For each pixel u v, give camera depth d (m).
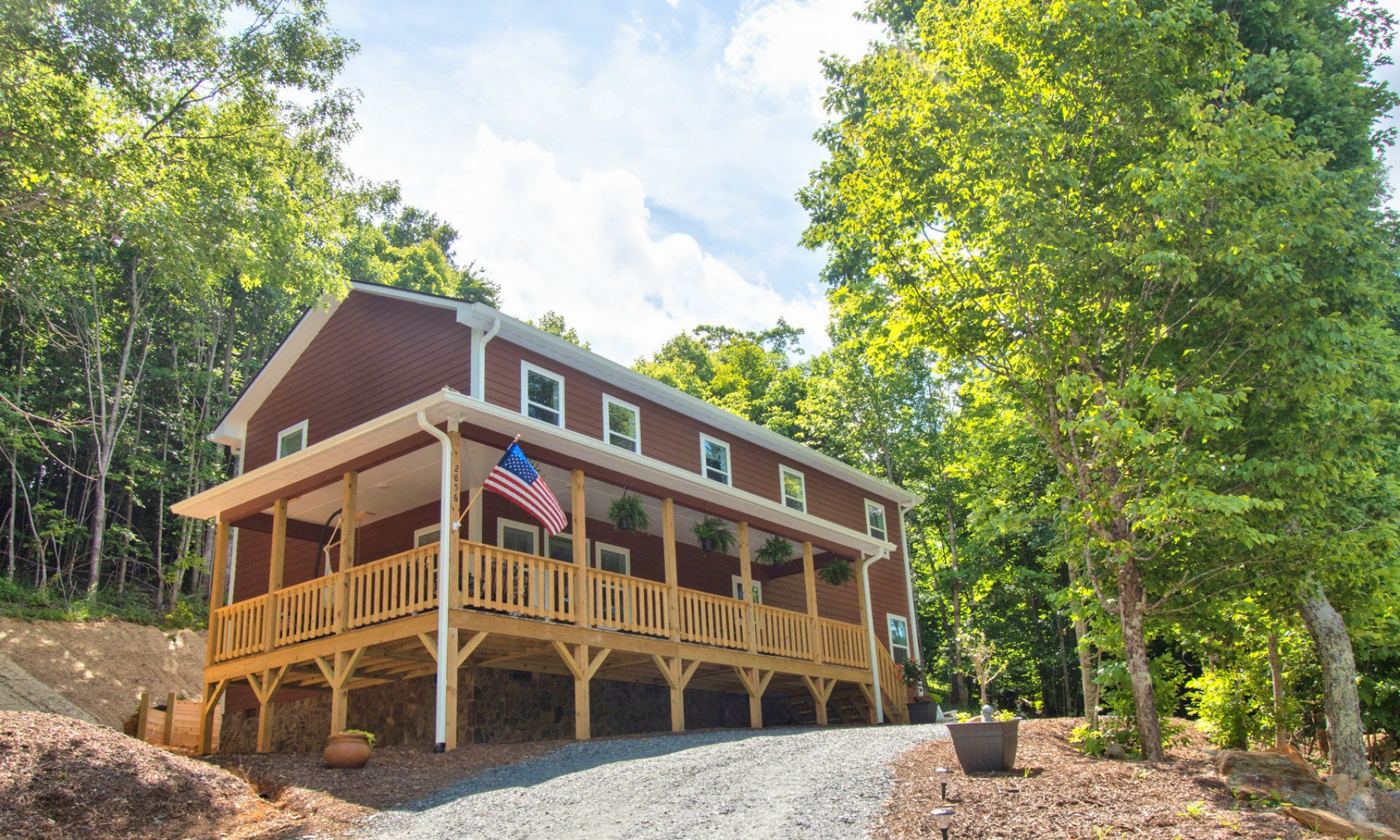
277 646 14.36
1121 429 9.29
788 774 9.23
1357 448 10.47
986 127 10.60
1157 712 11.30
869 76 12.01
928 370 31.73
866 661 19.78
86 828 8.14
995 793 8.05
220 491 15.49
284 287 16.75
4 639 20.20
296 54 18.19
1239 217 9.97
